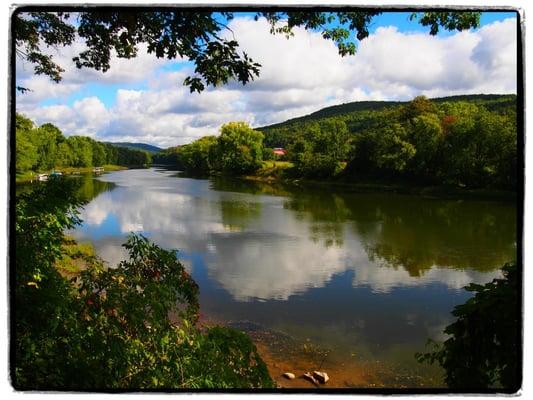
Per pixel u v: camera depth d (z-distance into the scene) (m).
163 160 155.12
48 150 60.53
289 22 5.32
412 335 10.49
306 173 60.62
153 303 3.65
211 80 5.25
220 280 14.52
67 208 4.29
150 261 4.15
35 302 3.40
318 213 29.39
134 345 3.41
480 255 17.42
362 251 18.33
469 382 3.31
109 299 3.55
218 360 3.69
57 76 7.54
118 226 24.55
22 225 3.76
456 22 5.04
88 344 3.35
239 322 11.22
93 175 78.44
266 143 108.31
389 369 8.91
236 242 20.28
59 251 4.09
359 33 5.36
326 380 8.35
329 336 10.43
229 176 76.69
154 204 34.78
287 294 13.25
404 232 22.19
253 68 5.25
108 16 4.93
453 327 3.40
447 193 39.38
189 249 18.91
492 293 3.32
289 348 9.82
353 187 49.72
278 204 34.69
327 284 14.12
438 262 16.53
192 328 3.85
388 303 12.50
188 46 5.06
